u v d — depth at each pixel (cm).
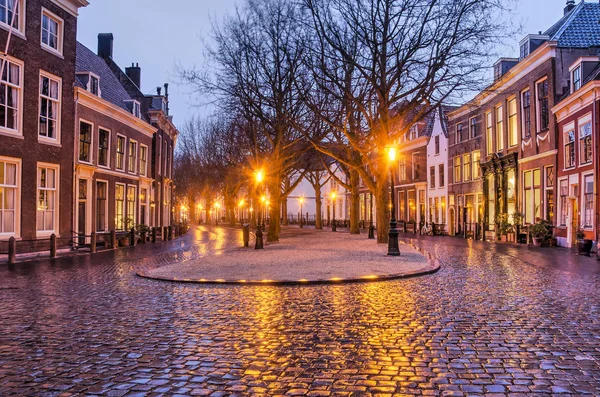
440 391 466
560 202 2558
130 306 925
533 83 2817
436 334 685
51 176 2223
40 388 482
